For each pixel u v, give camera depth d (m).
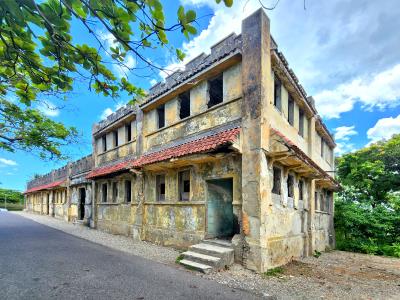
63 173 25.80
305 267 8.77
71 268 7.23
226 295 5.57
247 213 7.76
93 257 8.66
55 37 2.77
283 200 9.05
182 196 10.84
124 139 15.51
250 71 8.23
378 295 6.32
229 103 9.03
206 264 7.48
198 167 9.70
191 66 11.17
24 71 3.47
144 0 2.54
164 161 9.69
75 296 5.21
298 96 11.05
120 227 14.36
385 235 16.55
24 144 9.50
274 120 8.88
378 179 18.02
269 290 6.05
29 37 2.78
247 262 7.55
